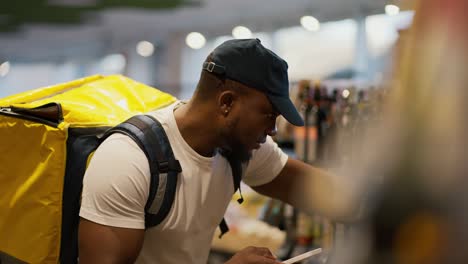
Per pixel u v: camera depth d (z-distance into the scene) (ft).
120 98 6.13
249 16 25.95
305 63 23.66
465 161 1.84
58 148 5.31
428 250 1.89
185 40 31.22
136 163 4.98
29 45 33.32
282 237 10.64
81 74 37.91
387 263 1.96
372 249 2.00
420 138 1.90
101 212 4.91
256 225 11.09
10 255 5.46
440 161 1.87
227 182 5.62
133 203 4.94
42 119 5.43
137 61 34.42
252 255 5.22
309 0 21.91
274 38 26.45
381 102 6.81
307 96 8.98
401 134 1.94
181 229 5.31
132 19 27.04
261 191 6.39
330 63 22.39
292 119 5.16
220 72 5.12
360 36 21.13
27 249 5.38
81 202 5.07
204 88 5.24
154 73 33.55
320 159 8.45
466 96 1.84
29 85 38.47
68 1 23.52
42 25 27.32
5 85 38.14
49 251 5.35
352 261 2.10
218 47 5.28
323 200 5.46
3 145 5.49
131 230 4.92
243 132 5.23
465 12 1.84
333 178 5.69
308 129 8.77
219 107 5.20
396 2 2.13
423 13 1.92
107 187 4.91
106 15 26.00
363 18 21.06
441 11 1.88
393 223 1.94
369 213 2.04
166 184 5.09
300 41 24.70
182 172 5.26
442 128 1.87
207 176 5.40
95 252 4.87
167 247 5.36
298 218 9.18
